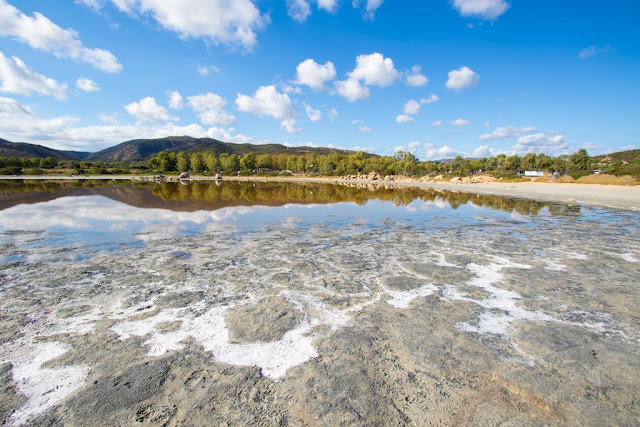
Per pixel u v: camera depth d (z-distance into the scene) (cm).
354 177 7606
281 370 378
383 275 701
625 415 313
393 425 299
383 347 424
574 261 818
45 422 302
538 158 7556
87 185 4031
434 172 7875
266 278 678
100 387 349
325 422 302
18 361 395
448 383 357
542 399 334
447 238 1089
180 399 333
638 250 931
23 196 2486
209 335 453
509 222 1428
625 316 516
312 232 1179
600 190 3095
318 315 512
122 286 632
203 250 907
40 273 707
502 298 583
